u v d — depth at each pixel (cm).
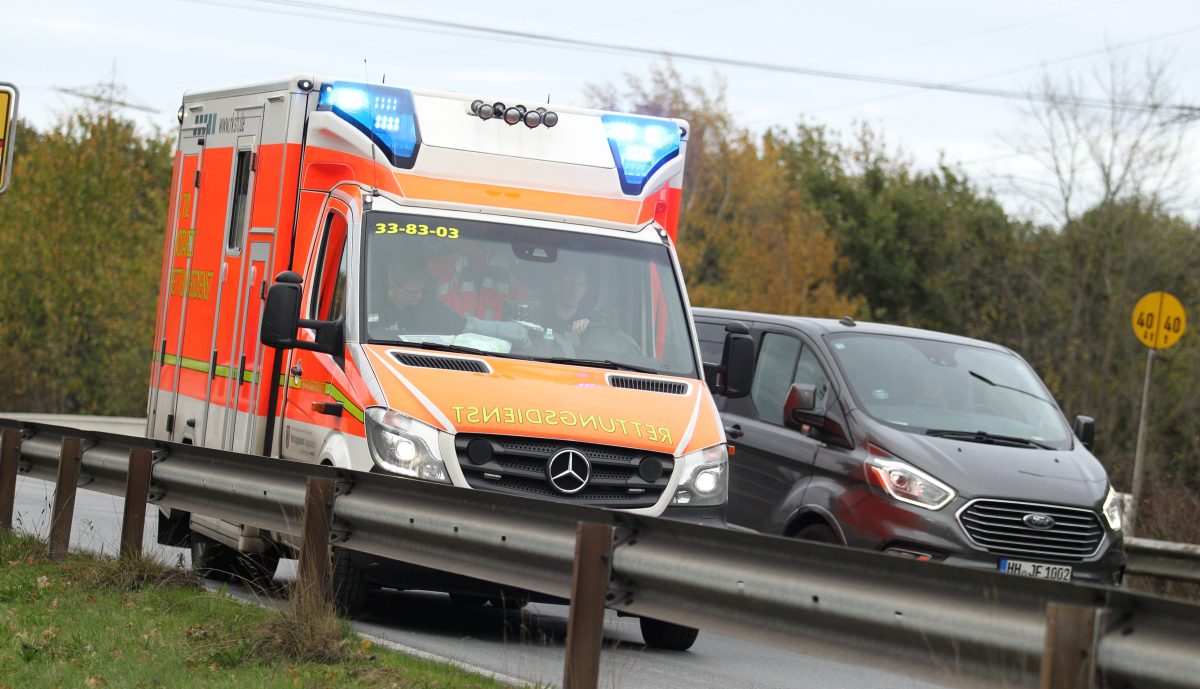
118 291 12725
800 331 3072
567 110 2706
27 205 12750
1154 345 4378
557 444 2245
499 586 2242
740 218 16038
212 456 2456
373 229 2470
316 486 2103
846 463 2798
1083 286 9406
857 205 14862
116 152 13038
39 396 12675
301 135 2617
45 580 2412
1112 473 5731
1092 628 1126
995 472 2712
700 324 3353
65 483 2744
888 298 14400
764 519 2948
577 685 1581
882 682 2245
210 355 2902
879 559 1305
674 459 2298
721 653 2473
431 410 2230
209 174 3005
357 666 1830
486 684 1734
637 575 1568
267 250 2669
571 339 2470
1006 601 1203
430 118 2594
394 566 2202
